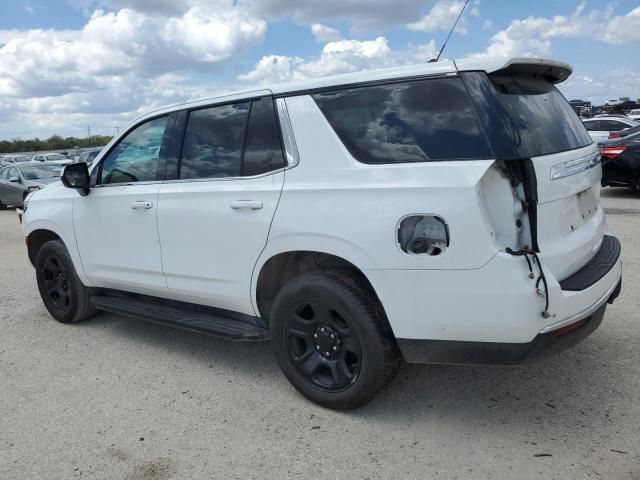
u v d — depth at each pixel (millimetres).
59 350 4680
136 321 5355
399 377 3836
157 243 4129
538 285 2697
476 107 2826
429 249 2844
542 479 2695
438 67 2990
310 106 3342
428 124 2941
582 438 3016
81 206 4734
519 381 3689
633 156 11266
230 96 3779
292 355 3508
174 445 3160
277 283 3672
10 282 7230
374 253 2973
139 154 4344
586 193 3461
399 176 2943
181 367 4227
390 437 3135
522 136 2795
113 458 3061
